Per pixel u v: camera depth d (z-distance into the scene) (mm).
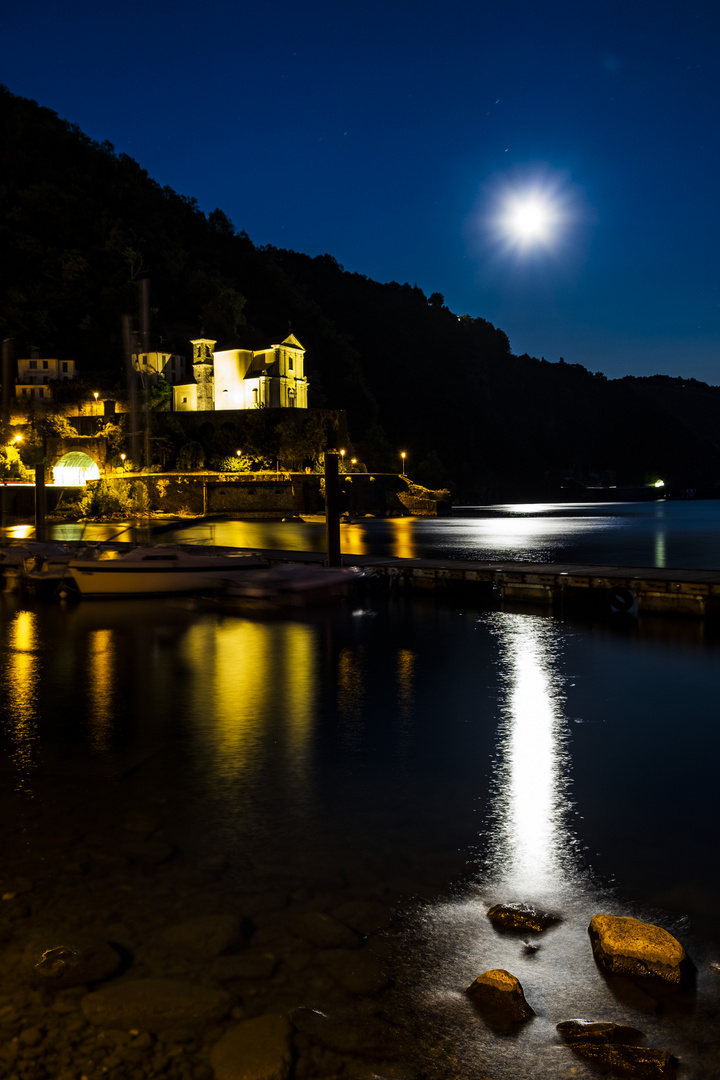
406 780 12414
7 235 188625
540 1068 5684
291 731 15344
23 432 136625
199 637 26859
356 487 139750
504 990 6465
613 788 12008
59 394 147250
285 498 123125
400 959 7125
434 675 20719
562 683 19703
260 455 130375
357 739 14758
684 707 17234
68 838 10031
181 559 36281
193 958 7062
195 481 120188
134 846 9773
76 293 186375
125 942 7355
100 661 22812
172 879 8797
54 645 25406
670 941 6949
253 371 138000
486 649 24422
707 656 23047
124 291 188625
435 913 8016
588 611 31938
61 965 6875
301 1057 5773
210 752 13969
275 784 12219
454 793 11781
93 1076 5539
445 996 6543
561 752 13898
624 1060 5695
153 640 26312
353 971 6867
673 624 28734
